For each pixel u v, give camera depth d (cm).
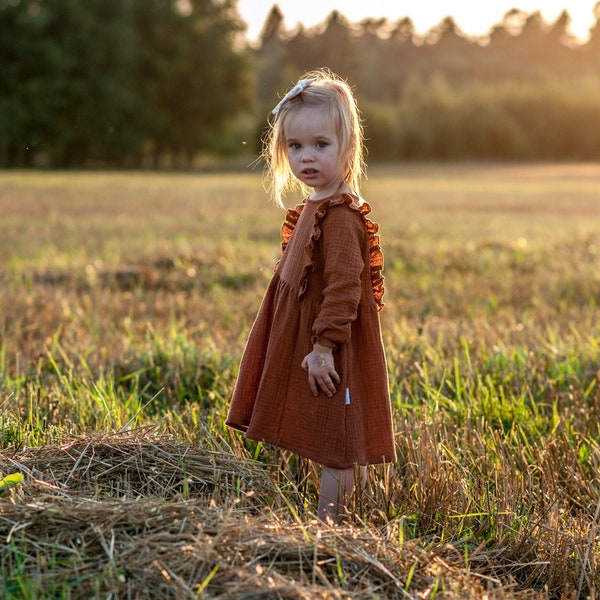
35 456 280
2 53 5291
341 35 11319
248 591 197
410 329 539
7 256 1021
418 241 1238
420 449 307
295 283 276
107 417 340
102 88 5500
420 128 8694
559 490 302
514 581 245
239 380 290
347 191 281
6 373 431
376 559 222
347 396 271
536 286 789
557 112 9150
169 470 280
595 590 243
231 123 6675
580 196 2908
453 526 272
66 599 193
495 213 1997
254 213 1823
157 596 197
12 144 5412
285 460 308
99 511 224
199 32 6319
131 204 2114
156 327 582
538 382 424
